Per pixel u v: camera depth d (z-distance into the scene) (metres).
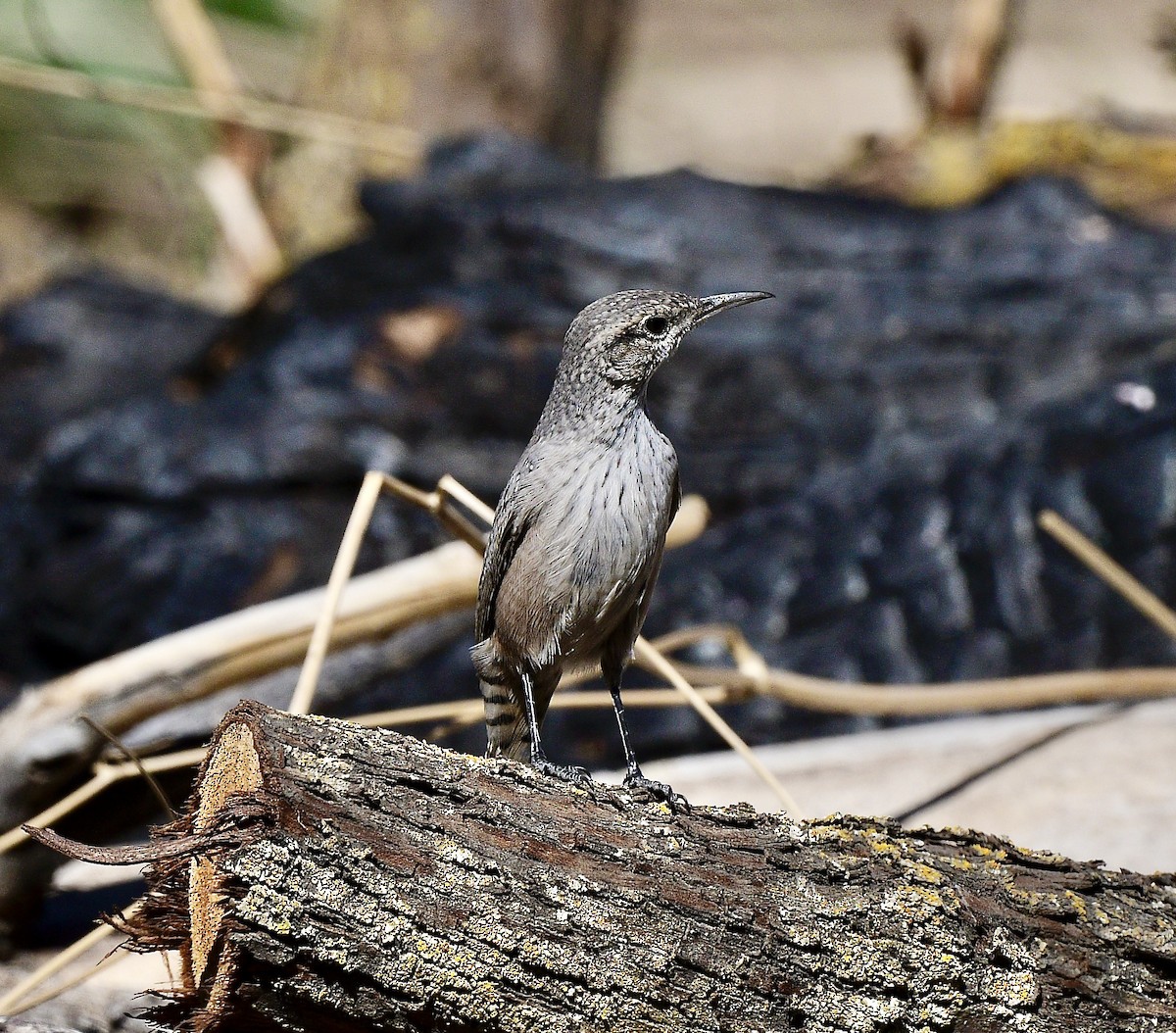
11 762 7.90
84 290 17.84
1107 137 17.92
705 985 5.14
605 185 15.67
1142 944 5.59
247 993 4.81
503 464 13.80
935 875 5.55
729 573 12.38
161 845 4.81
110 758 8.10
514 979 4.98
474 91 19.61
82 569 13.46
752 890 5.33
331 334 14.66
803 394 14.02
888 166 18.16
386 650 8.56
